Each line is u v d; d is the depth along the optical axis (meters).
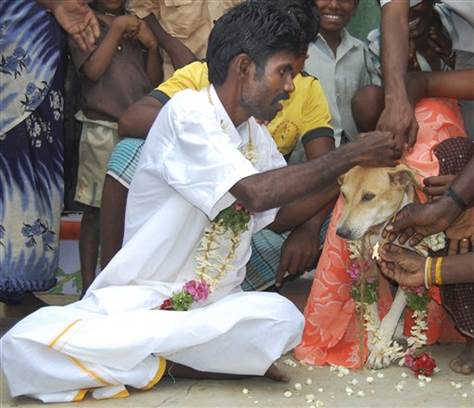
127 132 4.65
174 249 3.96
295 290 5.73
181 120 3.80
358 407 3.71
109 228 4.67
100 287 4.00
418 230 4.04
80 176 5.36
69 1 5.01
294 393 3.88
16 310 5.22
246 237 4.00
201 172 3.70
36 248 4.89
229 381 4.02
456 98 4.31
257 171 3.74
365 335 4.29
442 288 4.14
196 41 5.61
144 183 3.98
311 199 4.51
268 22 3.73
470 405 3.73
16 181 4.82
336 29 5.32
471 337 4.15
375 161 3.80
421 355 4.12
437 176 4.07
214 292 3.99
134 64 5.41
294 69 3.85
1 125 4.77
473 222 4.07
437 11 4.69
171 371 3.98
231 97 3.83
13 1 4.73
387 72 4.14
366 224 4.03
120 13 5.53
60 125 5.07
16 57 4.76
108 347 3.70
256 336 3.82
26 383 3.76
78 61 5.22
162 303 3.93
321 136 4.76
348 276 4.27
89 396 3.83
